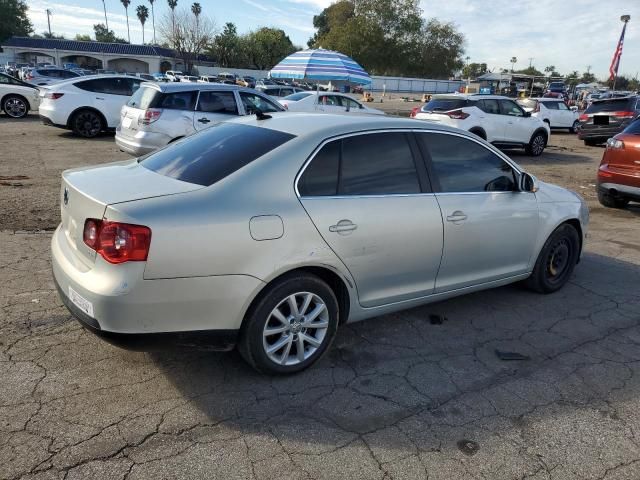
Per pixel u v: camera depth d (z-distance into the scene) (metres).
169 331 2.89
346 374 3.46
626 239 6.96
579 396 3.32
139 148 9.34
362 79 14.16
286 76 13.99
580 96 57.56
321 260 3.25
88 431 2.78
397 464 2.65
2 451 2.59
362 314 3.65
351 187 3.45
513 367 3.64
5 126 16.06
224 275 2.93
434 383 3.40
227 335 3.05
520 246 4.50
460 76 85.81
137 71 74.88
